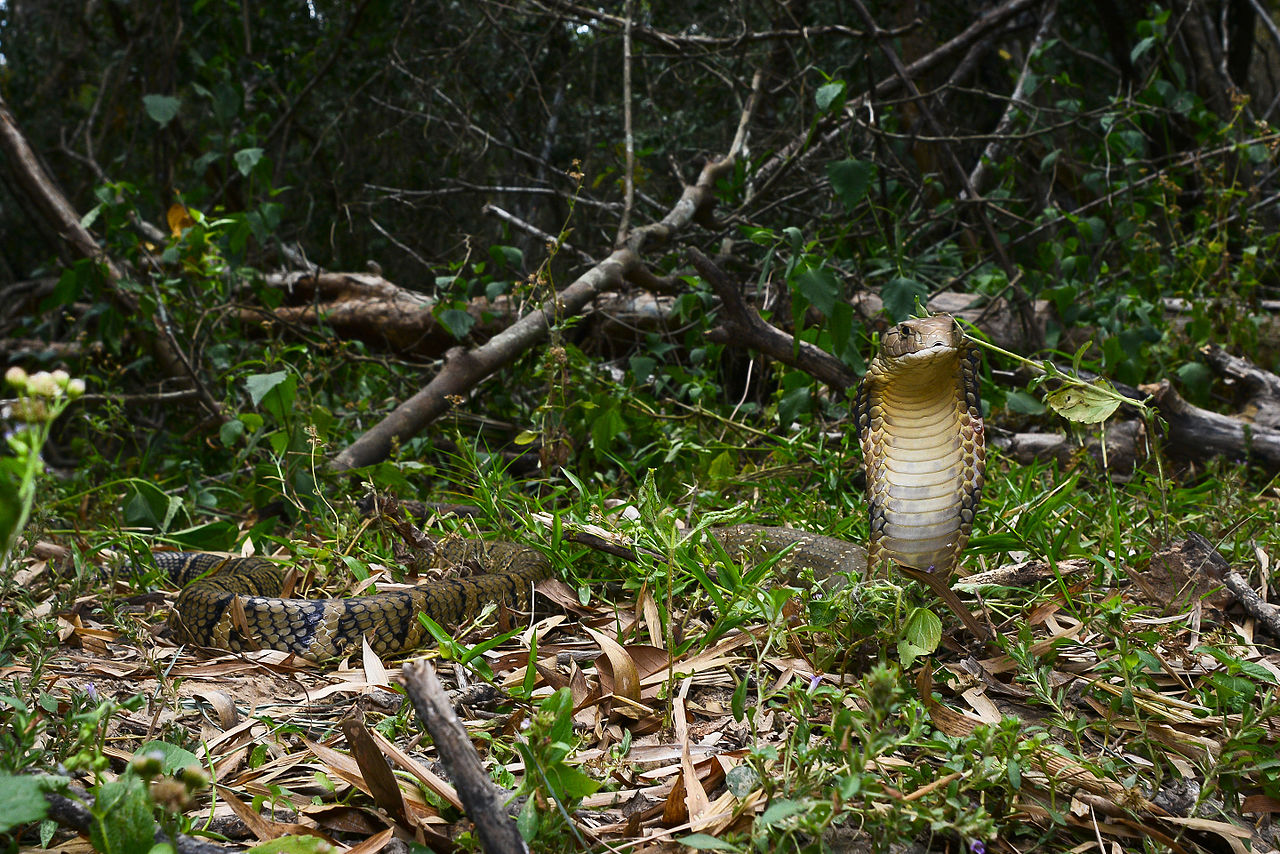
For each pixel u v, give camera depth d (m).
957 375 3.38
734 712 2.75
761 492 5.66
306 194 11.50
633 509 4.27
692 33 10.96
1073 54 12.55
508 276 9.09
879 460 3.45
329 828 2.47
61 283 7.48
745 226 6.57
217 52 11.01
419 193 10.06
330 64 10.11
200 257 7.24
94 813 1.91
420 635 3.91
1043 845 2.46
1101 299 7.57
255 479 5.82
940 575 3.44
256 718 3.09
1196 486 5.91
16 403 1.53
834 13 10.80
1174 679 3.33
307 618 3.84
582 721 3.05
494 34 11.47
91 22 12.79
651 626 3.52
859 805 2.22
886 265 7.86
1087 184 8.12
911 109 9.93
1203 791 2.51
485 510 4.91
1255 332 7.45
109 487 5.93
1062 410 3.62
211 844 2.08
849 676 3.13
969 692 3.15
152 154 12.46
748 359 8.02
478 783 1.93
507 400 7.70
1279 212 9.59
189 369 7.19
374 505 4.95
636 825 2.38
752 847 2.12
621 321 8.00
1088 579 3.99
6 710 2.86
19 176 8.36
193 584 4.12
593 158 11.77
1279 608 3.86
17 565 4.05
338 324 8.90
